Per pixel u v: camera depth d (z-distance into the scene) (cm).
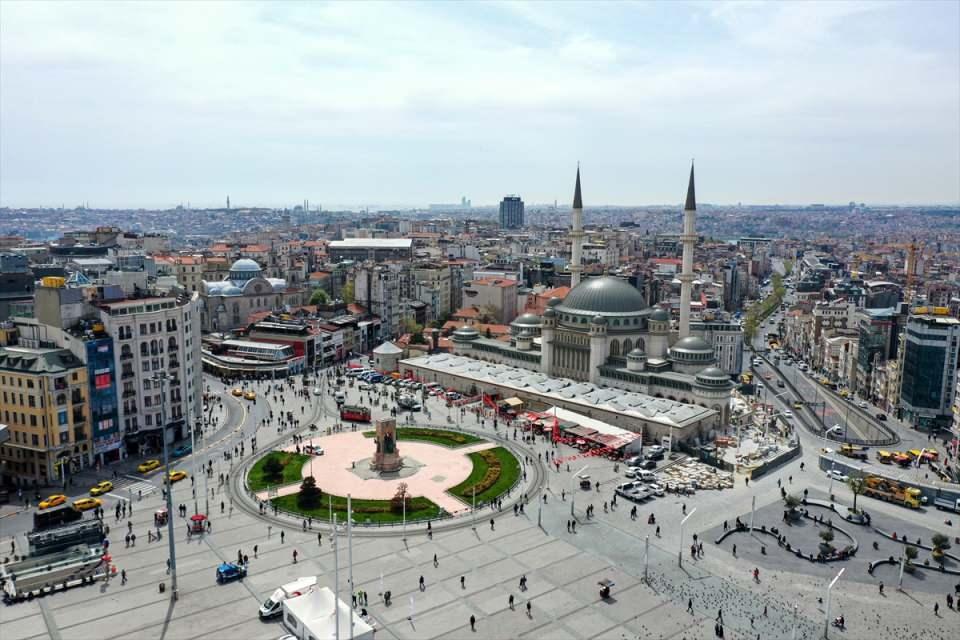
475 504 15938
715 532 14762
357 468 18312
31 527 14512
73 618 11206
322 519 15062
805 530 14988
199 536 14212
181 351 19900
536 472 18188
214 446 19925
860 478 17400
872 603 12031
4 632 10806
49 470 16875
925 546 14288
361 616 11281
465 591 12219
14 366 16838
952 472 18725
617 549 13925
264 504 15738
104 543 13500
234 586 12250
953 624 11406
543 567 13138
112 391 18262
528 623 11238
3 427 15850
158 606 11581
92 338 17862
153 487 16662
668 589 12400
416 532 14575
